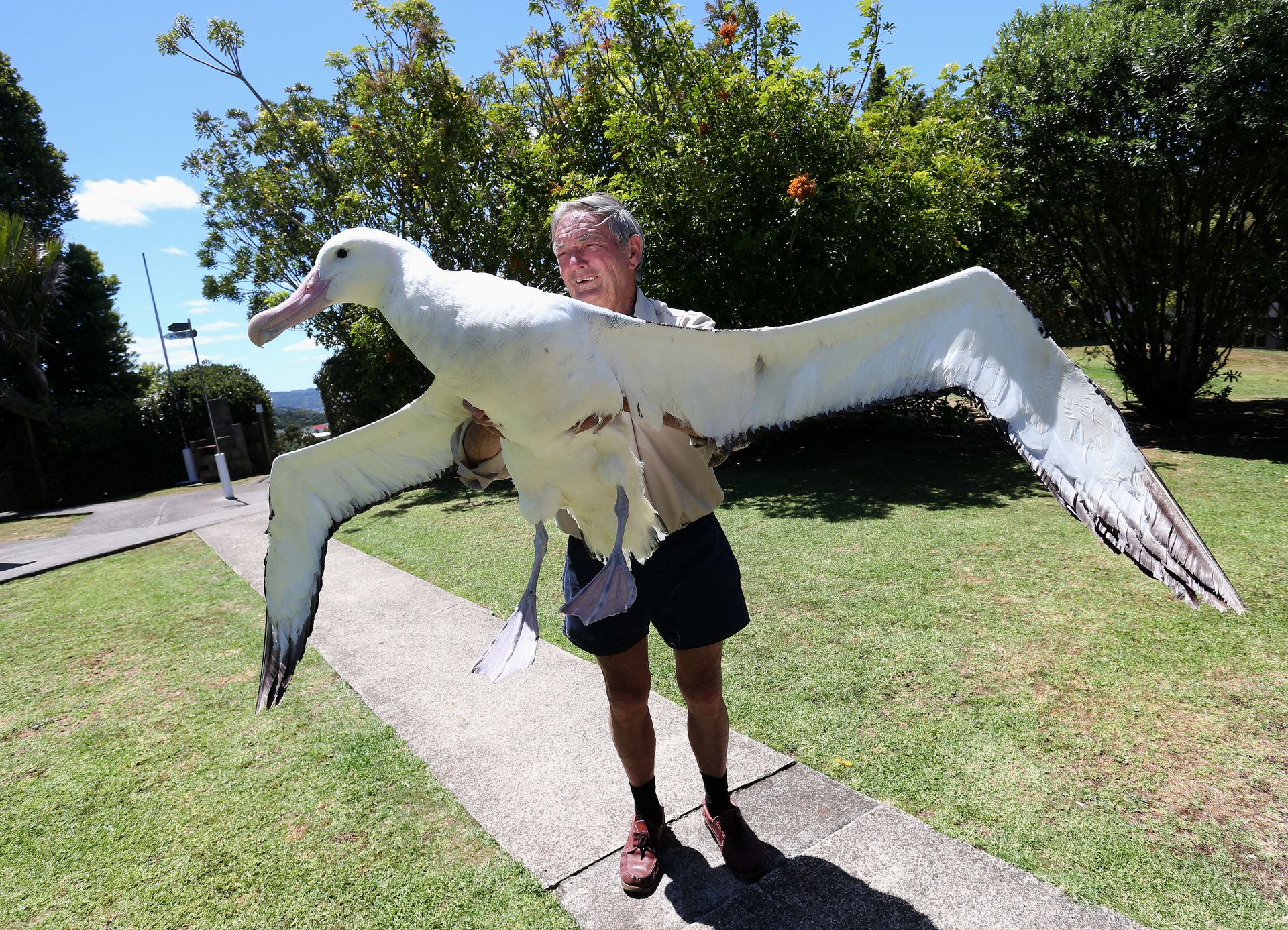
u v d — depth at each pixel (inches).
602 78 446.0
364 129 483.5
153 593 281.3
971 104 404.5
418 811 119.6
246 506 512.7
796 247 385.7
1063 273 461.7
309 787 130.1
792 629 175.2
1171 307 436.8
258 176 564.7
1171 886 90.3
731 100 375.6
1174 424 434.3
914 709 135.4
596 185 412.8
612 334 78.0
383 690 165.5
